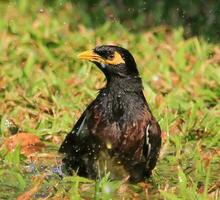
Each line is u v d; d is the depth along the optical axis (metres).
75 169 11.22
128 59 11.15
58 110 13.54
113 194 10.70
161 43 16.94
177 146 12.11
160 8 18.83
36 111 13.53
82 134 11.04
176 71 15.54
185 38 17.73
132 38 17.31
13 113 13.47
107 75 11.17
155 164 11.22
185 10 18.91
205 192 10.28
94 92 14.40
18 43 16.59
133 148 11.02
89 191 10.67
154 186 11.06
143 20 18.41
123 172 11.14
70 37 17.12
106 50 11.17
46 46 16.55
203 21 18.45
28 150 12.30
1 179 11.09
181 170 10.68
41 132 12.79
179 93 14.58
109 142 10.97
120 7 19.23
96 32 17.50
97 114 11.02
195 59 16.20
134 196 10.67
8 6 19.03
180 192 10.55
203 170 11.37
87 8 19.27
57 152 12.16
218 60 16.25
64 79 14.99
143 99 11.13
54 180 11.06
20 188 10.81
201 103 13.88
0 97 14.23
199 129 12.92
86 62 15.48
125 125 10.97
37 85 14.58
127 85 11.09
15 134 12.63
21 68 15.70
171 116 13.39
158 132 11.16
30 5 19.06
